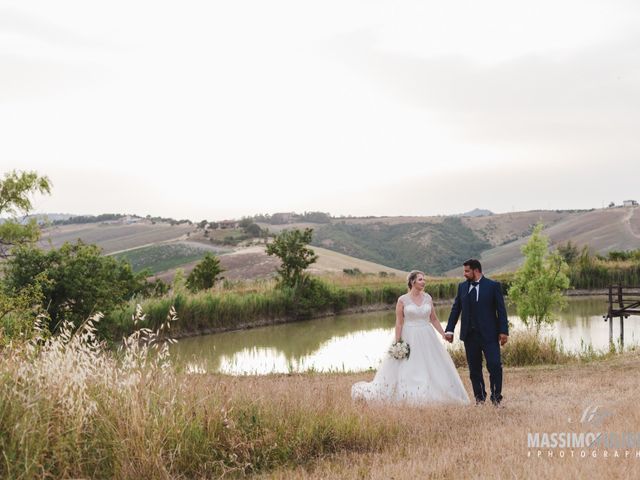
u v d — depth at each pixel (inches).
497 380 359.9
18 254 724.7
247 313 1375.5
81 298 762.8
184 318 1205.1
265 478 233.0
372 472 214.7
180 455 239.6
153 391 262.8
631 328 1104.2
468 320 367.9
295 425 279.0
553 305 959.6
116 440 232.5
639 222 5999.0
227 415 269.0
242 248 4227.4
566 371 515.2
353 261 4239.7
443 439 268.2
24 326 491.8
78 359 254.8
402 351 370.3
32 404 224.1
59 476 217.8
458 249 7578.7
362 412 302.2
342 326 1352.1
